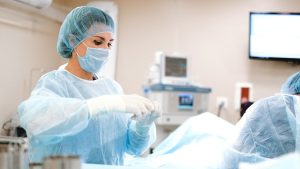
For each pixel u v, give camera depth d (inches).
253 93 140.4
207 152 70.1
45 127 53.4
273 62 140.0
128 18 147.8
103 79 73.5
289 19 133.7
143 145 71.3
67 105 54.9
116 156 68.8
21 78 125.3
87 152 64.5
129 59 147.3
